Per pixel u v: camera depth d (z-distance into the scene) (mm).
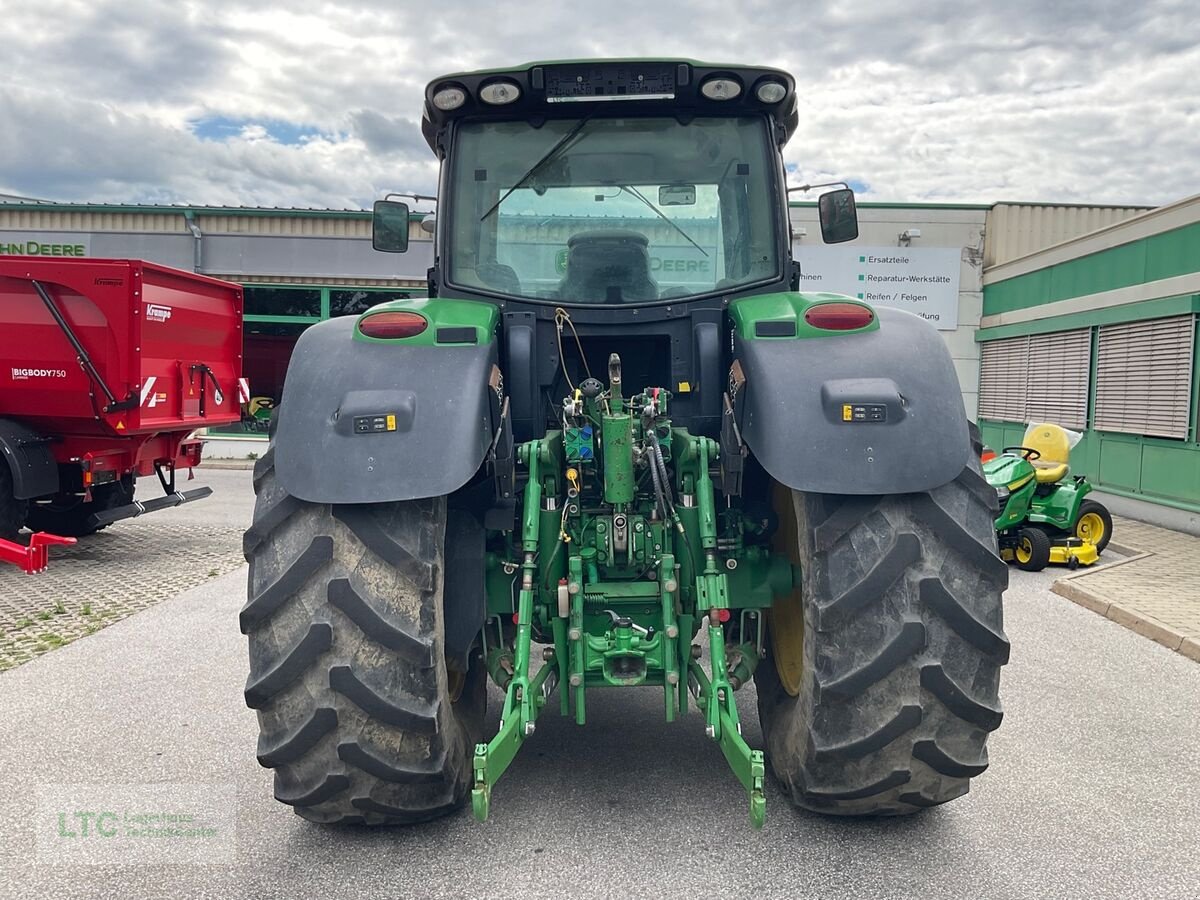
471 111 3293
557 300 3268
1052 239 15750
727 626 3320
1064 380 12562
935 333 2760
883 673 2412
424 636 2410
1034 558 7688
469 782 2787
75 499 8414
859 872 2641
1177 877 2645
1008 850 2791
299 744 2451
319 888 2562
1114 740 3801
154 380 7789
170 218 16594
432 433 2443
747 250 3316
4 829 2939
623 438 2832
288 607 2439
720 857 2717
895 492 2387
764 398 2564
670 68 3156
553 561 2846
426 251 16531
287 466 2441
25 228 16594
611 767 3404
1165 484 10148
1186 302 9648
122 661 4891
